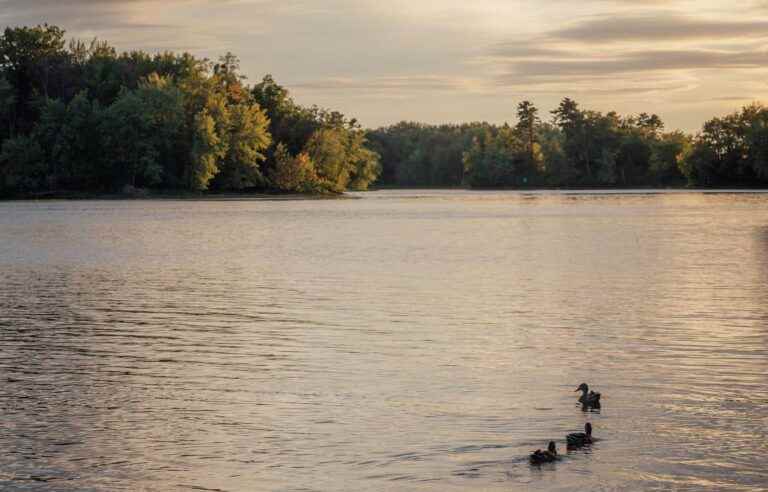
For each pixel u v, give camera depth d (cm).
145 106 16650
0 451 1841
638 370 2444
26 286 4266
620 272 4788
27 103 17725
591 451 1814
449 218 10956
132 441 1898
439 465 1758
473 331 3023
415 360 2584
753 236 7456
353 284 4303
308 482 1686
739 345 2758
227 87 19412
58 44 18475
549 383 2316
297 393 2239
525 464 1758
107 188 17200
